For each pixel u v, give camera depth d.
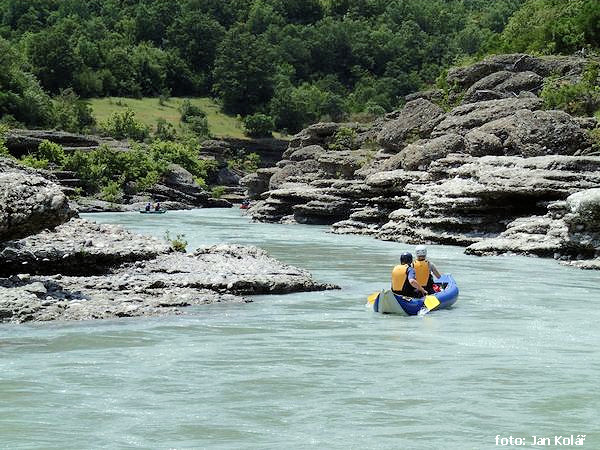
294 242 38.22
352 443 9.70
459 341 15.46
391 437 9.91
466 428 10.27
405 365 13.48
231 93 162.75
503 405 11.22
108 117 135.00
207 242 37.66
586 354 14.39
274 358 13.88
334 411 10.93
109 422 10.39
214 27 184.00
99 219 59.22
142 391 11.79
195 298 18.98
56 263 20.58
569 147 43.41
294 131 159.12
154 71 167.25
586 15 67.81
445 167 42.38
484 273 25.98
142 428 10.18
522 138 43.72
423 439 9.85
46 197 18.66
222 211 76.75
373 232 43.00
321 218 53.22
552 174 34.34
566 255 29.67
